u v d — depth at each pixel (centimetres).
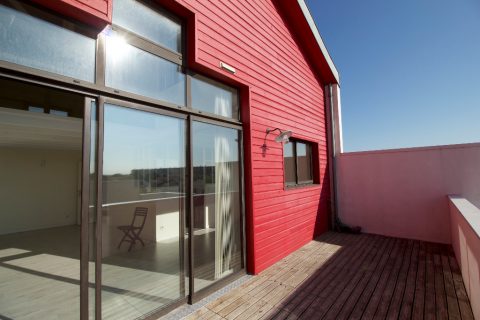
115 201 207
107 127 203
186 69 275
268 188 378
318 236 543
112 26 210
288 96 464
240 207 342
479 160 473
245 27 360
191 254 263
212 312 244
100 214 193
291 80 481
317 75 610
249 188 346
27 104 316
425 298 271
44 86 171
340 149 620
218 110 318
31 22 169
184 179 265
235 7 343
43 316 235
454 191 489
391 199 550
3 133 480
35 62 168
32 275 333
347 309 251
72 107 331
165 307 240
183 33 279
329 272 343
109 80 205
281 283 309
